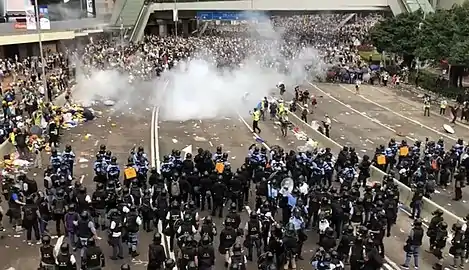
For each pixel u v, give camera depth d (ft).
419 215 67.87
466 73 177.78
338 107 145.59
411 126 124.67
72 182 71.20
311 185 70.28
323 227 54.34
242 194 68.08
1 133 92.58
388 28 191.93
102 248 57.57
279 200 61.72
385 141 110.01
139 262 55.06
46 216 58.29
